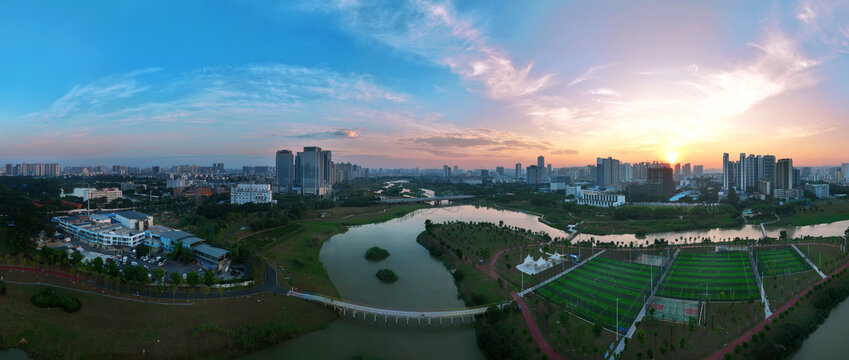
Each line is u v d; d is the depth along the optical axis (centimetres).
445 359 13362
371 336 14788
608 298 16962
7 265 17788
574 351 12875
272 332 14125
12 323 13538
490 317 15238
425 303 17650
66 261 18050
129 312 14625
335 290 18988
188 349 13162
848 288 17312
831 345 13612
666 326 14238
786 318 14662
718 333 13650
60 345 12962
